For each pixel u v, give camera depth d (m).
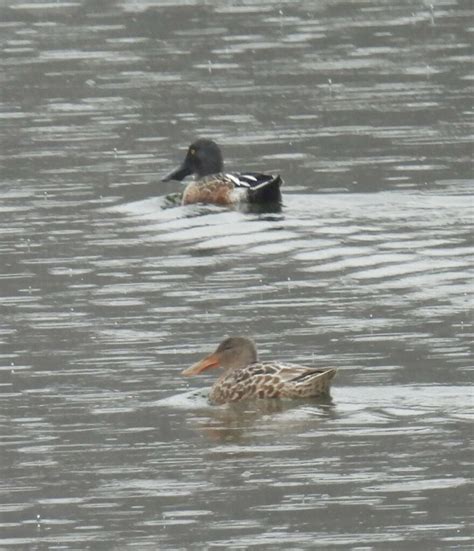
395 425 16.16
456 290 21.02
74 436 16.19
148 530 13.98
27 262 23.16
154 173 28.94
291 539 13.71
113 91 35.84
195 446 15.80
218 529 13.95
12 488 14.97
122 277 22.22
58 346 19.12
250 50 39.59
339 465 15.16
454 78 36.12
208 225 25.11
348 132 31.66
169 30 42.03
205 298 21.03
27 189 27.89
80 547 13.72
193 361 18.42
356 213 25.56
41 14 44.34
